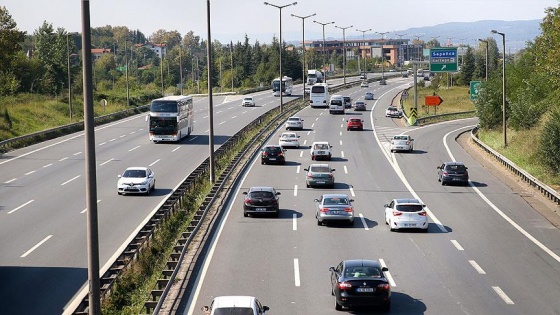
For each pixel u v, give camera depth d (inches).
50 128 3627.0
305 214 1888.5
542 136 2493.8
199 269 1336.1
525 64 3863.2
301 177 2493.8
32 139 3331.7
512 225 1771.7
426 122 4522.6
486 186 2354.8
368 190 2271.2
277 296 1162.0
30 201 2010.3
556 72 2795.3
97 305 823.1
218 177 2389.3
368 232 1678.2
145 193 2119.8
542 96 3506.4
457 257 1444.4
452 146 3380.9
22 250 1467.8
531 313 1074.7
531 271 1338.6
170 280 1144.8
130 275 1232.8
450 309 1098.1
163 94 6505.9
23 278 1268.5
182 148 3161.9
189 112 3607.3
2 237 1583.4
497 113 3789.4
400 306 1115.3
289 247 1519.4
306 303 1123.9
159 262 1362.0
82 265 1350.9
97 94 5511.8
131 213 1839.3
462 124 4456.2
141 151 3063.5
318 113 4997.5
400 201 1708.9
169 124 3292.3
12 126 3715.6
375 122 4463.6
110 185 2271.2
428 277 1291.8
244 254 1454.2
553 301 1139.9
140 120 4446.4
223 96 6697.8
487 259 1429.6
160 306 1029.2
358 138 3668.8
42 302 1132.5
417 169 2714.1
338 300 1069.1
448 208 1990.7
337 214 1721.2
